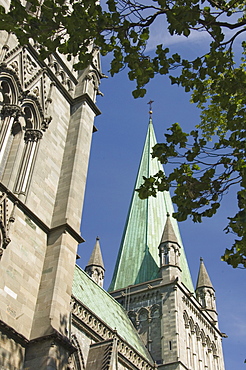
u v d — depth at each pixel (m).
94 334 45.97
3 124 26.75
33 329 22.94
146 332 67.25
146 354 62.97
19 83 28.12
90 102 35.06
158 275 74.06
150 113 104.88
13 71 27.75
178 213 18.55
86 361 42.62
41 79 30.66
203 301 82.88
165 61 17.95
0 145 26.16
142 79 17.84
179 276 72.88
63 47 17.97
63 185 29.59
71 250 26.84
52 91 32.19
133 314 70.19
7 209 24.00
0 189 24.11
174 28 16.73
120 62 17.97
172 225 86.12
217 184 18.36
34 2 17.81
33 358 21.66
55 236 26.86
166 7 17.36
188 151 18.58
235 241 18.11
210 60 17.73
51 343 21.89
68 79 35.19
